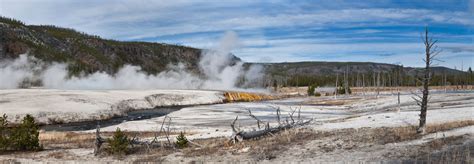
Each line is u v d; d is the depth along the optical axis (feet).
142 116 221.25
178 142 89.10
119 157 78.54
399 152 64.95
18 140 88.58
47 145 100.73
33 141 90.02
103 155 80.94
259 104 316.60
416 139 73.82
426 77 76.64
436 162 55.77
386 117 123.54
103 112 214.07
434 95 266.98
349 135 83.82
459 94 261.24
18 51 590.55
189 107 290.35
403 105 202.08
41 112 189.78
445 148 64.03
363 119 122.83
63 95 260.42
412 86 538.06
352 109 229.04
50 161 74.33
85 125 177.27
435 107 169.58
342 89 437.17
